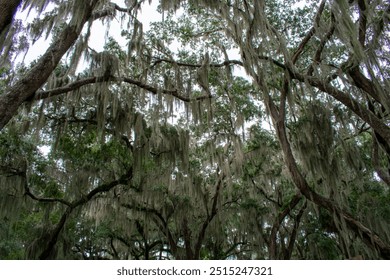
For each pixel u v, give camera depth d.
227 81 12.09
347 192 11.30
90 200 12.36
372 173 13.34
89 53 8.93
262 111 13.55
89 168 11.59
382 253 8.35
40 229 11.70
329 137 9.65
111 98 10.35
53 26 8.33
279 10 11.38
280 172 14.14
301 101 10.83
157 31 12.02
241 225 14.50
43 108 9.21
